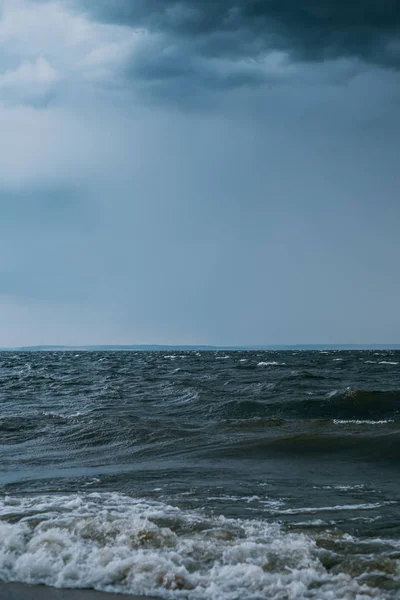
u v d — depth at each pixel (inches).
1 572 228.2
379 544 255.3
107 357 4165.8
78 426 614.9
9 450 527.8
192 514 306.5
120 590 210.2
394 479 394.9
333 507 321.7
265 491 361.1
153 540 254.5
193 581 214.4
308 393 1013.2
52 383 1405.0
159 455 491.2
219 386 1206.9
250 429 600.4
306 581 213.8
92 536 263.0
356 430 577.9
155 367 2234.3
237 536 266.2
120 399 1002.1
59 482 394.0
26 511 313.7
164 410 839.1
